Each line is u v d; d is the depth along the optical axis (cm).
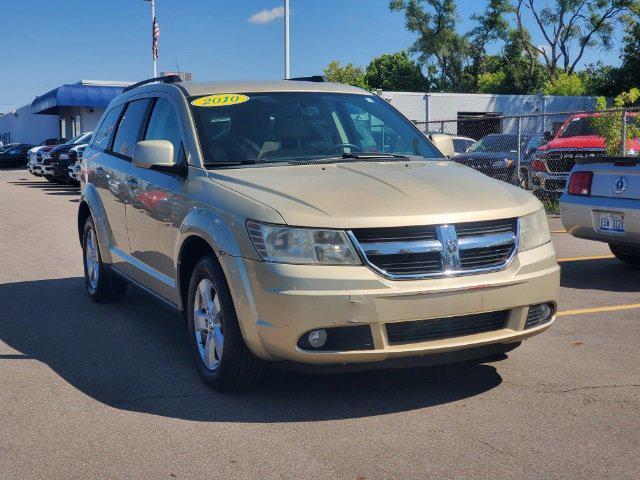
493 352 449
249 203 434
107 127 718
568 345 556
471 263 425
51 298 744
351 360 407
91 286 729
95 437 399
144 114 623
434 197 437
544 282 446
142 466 363
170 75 608
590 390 460
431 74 6244
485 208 436
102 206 675
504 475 348
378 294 400
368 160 534
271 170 495
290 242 409
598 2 5506
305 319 400
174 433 403
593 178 770
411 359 423
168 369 515
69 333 612
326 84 610
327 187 446
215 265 450
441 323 420
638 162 726
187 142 525
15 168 4372
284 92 575
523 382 476
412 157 555
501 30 5797
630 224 733
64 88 3819
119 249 647
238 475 352
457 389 466
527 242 449
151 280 567
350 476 349
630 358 523
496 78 5881
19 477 353
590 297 716
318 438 394
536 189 1508
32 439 397
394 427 407
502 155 1688
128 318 660
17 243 1131
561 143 1485
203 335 481
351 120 577
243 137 529
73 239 1177
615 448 376
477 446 380
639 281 788
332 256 406
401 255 410
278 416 425
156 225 545
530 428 403
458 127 3875
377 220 410
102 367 521
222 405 443
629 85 4981
